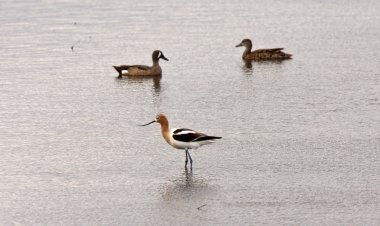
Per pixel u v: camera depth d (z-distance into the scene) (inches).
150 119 1211.2
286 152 1035.9
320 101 1286.9
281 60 1636.3
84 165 1007.6
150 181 951.0
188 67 1582.2
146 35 1886.1
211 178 955.3
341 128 1132.5
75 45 1793.8
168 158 1026.1
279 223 827.4
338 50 1695.4
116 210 872.3
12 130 1164.5
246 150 1047.6
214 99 1320.1
